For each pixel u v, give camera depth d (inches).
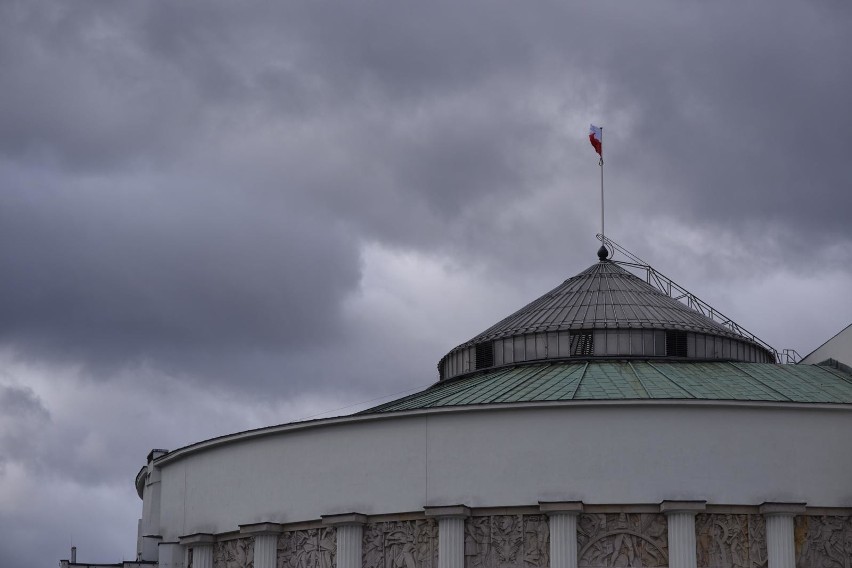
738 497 2049.7
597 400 2068.2
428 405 2191.2
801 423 2082.9
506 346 2444.6
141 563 2373.3
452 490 2094.0
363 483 2149.4
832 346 2455.7
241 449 2284.7
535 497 2059.5
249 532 2210.9
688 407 2069.4
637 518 2044.8
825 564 2048.5
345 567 2118.6
